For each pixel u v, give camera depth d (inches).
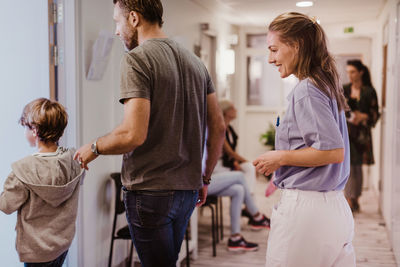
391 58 139.5
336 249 54.0
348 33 231.9
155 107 53.4
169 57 55.2
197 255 129.8
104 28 99.7
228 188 133.0
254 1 171.6
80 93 91.1
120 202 100.0
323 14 203.6
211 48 200.8
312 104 51.2
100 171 99.1
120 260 108.1
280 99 257.6
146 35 56.9
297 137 54.1
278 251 54.9
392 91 134.5
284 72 55.7
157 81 52.7
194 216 125.4
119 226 107.8
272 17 212.2
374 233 151.3
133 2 55.6
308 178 53.3
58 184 70.8
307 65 53.9
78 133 90.5
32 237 69.6
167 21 134.1
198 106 58.6
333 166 52.8
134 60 51.7
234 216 133.6
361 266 121.2
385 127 158.7
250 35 254.4
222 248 136.5
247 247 133.3
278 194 213.2
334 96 52.9
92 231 96.0
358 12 198.7
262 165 53.6
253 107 261.0
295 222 53.4
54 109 72.4
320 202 53.2
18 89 95.7
